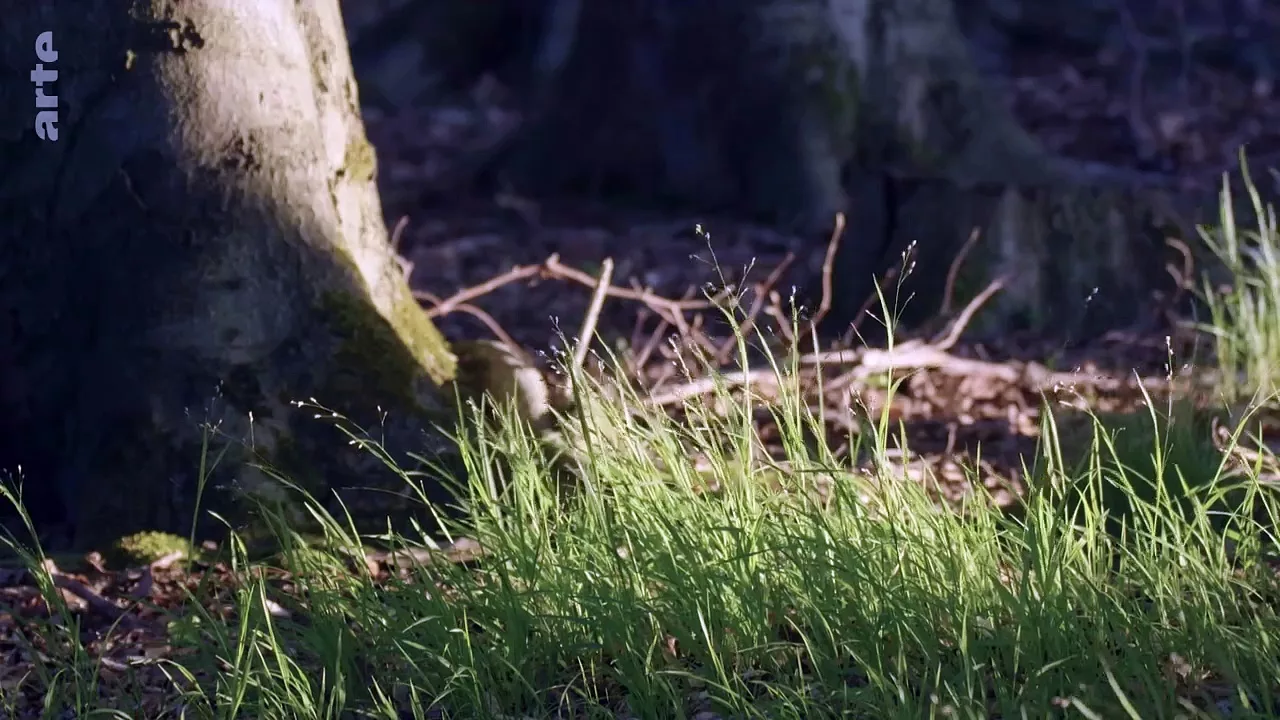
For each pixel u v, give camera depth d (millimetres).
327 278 5547
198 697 4105
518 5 20688
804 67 12227
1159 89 16297
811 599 4047
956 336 7871
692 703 3992
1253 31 17188
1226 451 4508
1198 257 8836
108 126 5410
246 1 5473
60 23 5434
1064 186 8992
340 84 5832
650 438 4555
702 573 4051
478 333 9312
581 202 13484
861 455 6430
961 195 8945
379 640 4168
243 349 5375
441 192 14023
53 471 5625
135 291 5375
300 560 4676
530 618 4160
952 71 11875
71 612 4848
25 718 4145
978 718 3527
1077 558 4219
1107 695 3742
